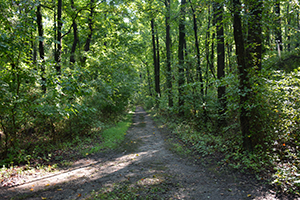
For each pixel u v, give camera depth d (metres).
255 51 6.65
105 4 12.37
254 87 5.19
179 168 5.50
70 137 8.95
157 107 21.73
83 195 4.07
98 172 5.45
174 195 3.96
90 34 12.88
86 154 7.29
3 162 5.67
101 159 6.83
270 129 5.24
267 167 4.72
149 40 24.41
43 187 4.48
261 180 4.27
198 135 8.66
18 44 5.46
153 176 4.95
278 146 5.11
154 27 20.73
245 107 5.30
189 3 10.42
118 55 13.56
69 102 6.70
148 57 27.41
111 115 15.31
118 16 14.14
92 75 11.12
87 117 9.34
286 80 5.20
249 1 5.72
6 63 5.65
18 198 3.92
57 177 5.12
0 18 5.33
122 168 5.72
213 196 3.86
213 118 9.49
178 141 8.64
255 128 5.41
